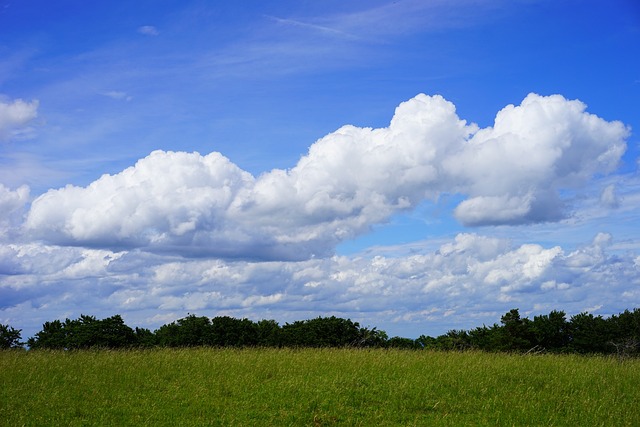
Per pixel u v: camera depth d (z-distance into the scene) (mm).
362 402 15492
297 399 15547
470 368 19531
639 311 33344
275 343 37406
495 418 14344
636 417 14312
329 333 37719
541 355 24703
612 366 21219
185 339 36000
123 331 35875
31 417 13516
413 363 20578
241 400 15477
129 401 15125
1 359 19984
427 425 13844
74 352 22719
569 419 14195
